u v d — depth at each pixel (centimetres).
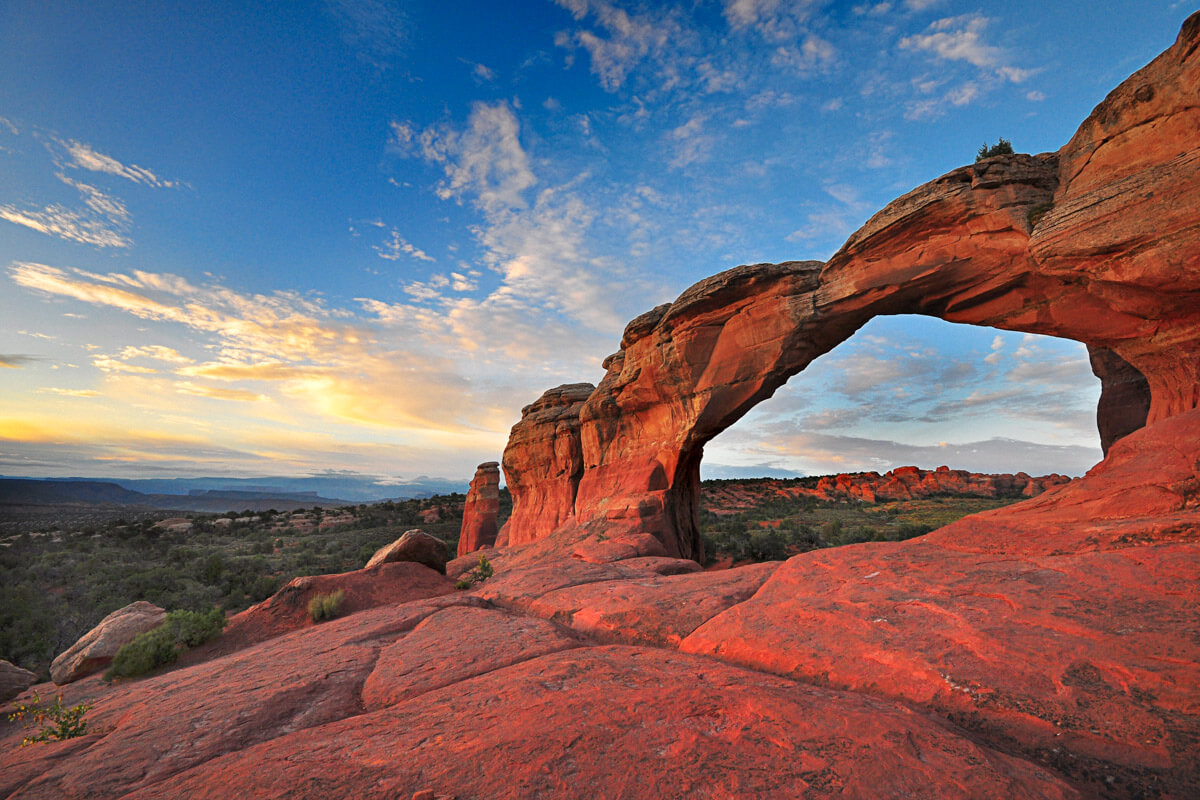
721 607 858
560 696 493
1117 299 1380
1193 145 1194
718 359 2512
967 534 854
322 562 4953
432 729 445
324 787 351
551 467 4169
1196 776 329
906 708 434
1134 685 408
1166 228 1182
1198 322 1295
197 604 3259
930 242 1784
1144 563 574
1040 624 515
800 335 2255
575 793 326
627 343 3012
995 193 1594
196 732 549
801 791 315
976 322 1855
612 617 909
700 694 468
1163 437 882
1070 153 1501
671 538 2683
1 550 5109
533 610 1099
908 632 569
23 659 2383
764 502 9469
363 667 757
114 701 788
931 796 312
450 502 10238
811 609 688
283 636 1198
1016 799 309
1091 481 912
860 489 10225
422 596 1638
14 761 540
